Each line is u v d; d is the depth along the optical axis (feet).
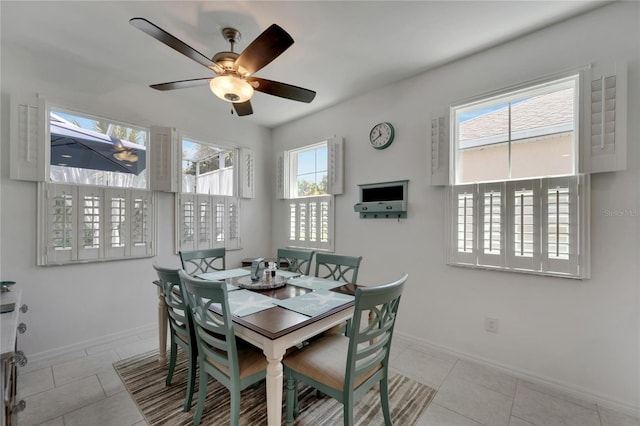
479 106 7.73
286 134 12.90
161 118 9.80
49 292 7.68
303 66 8.18
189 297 5.32
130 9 5.90
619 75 5.60
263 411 5.65
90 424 5.30
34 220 7.46
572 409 5.76
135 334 9.14
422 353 8.07
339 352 5.17
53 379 6.70
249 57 5.28
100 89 8.50
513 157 7.23
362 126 10.05
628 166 5.65
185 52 5.15
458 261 7.84
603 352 5.89
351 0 5.63
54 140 8.04
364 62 7.97
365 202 9.78
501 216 7.14
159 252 9.71
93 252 8.32
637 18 5.56
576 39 6.15
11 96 7.06
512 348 7.00
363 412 5.66
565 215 6.29
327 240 11.10
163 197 9.86
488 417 5.54
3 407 3.37
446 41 7.02
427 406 5.84
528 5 5.80
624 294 5.69
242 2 5.69
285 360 5.06
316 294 6.05
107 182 8.95
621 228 5.72
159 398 6.05
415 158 8.71
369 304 4.15
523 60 6.82
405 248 8.94
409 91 8.84
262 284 6.52
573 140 6.39
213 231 11.23
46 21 6.27
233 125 12.04
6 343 3.71
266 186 13.42
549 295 6.52
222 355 4.90
